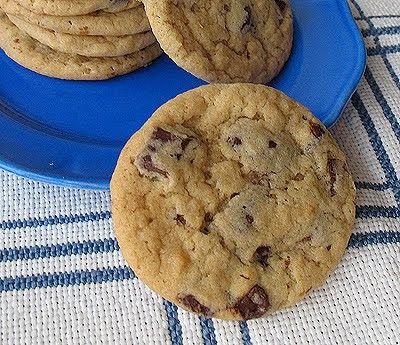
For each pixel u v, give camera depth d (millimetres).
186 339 137
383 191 167
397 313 143
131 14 187
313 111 180
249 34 188
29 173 157
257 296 138
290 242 145
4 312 137
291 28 201
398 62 203
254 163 150
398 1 224
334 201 152
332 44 199
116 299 141
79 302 140
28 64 188
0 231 152
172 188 143
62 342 134
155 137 148
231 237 141
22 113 180
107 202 161
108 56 190
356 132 182
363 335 140
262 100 160
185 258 137
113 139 177
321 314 142
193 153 148
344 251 149
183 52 170
